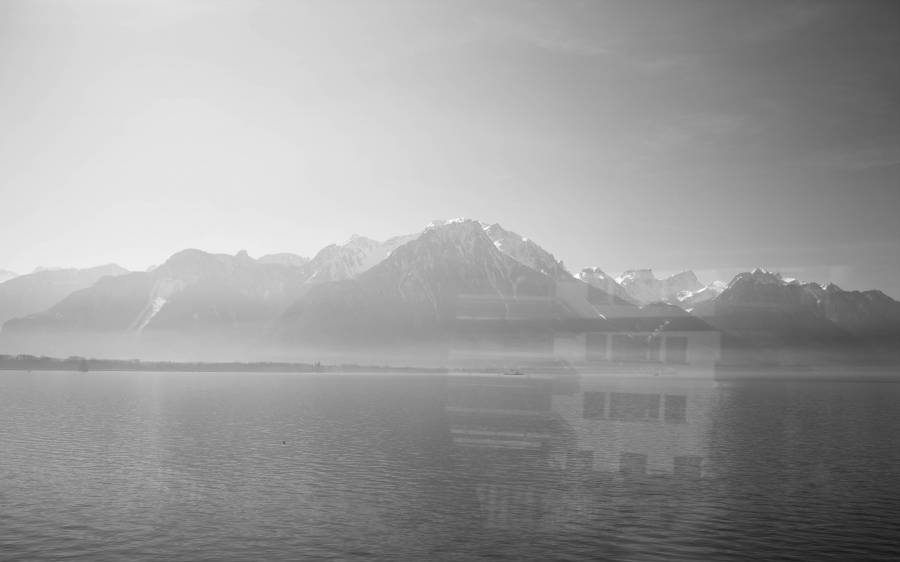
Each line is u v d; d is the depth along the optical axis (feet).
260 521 185.26
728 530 178.50
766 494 223.30
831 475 261.44
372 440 348.38
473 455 290.56
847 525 185.37
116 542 166.40
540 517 189.16
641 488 228.84
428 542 165.68
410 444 331.16
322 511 196.34
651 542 166.81
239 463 278.26
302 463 277.64
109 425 418.10
